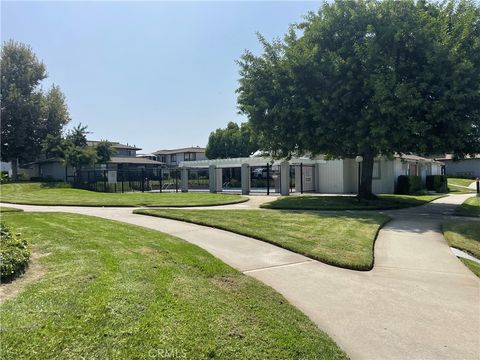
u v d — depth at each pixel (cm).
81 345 322
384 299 510
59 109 4206
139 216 1245
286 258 708
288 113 1598
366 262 673
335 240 847
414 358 355
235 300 455
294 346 355
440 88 1356
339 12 1600
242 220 1102
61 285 463
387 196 2145
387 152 1684
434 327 422
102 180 3512
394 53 1460
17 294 433
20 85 3991
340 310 468
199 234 913
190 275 539
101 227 921
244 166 2677
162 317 384
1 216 1096
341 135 1577
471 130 1441
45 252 637
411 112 1408
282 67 1636
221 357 325
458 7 1591
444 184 3155
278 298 482
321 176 2912
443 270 659
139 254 641
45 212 1267
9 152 3903
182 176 3206
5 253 530
